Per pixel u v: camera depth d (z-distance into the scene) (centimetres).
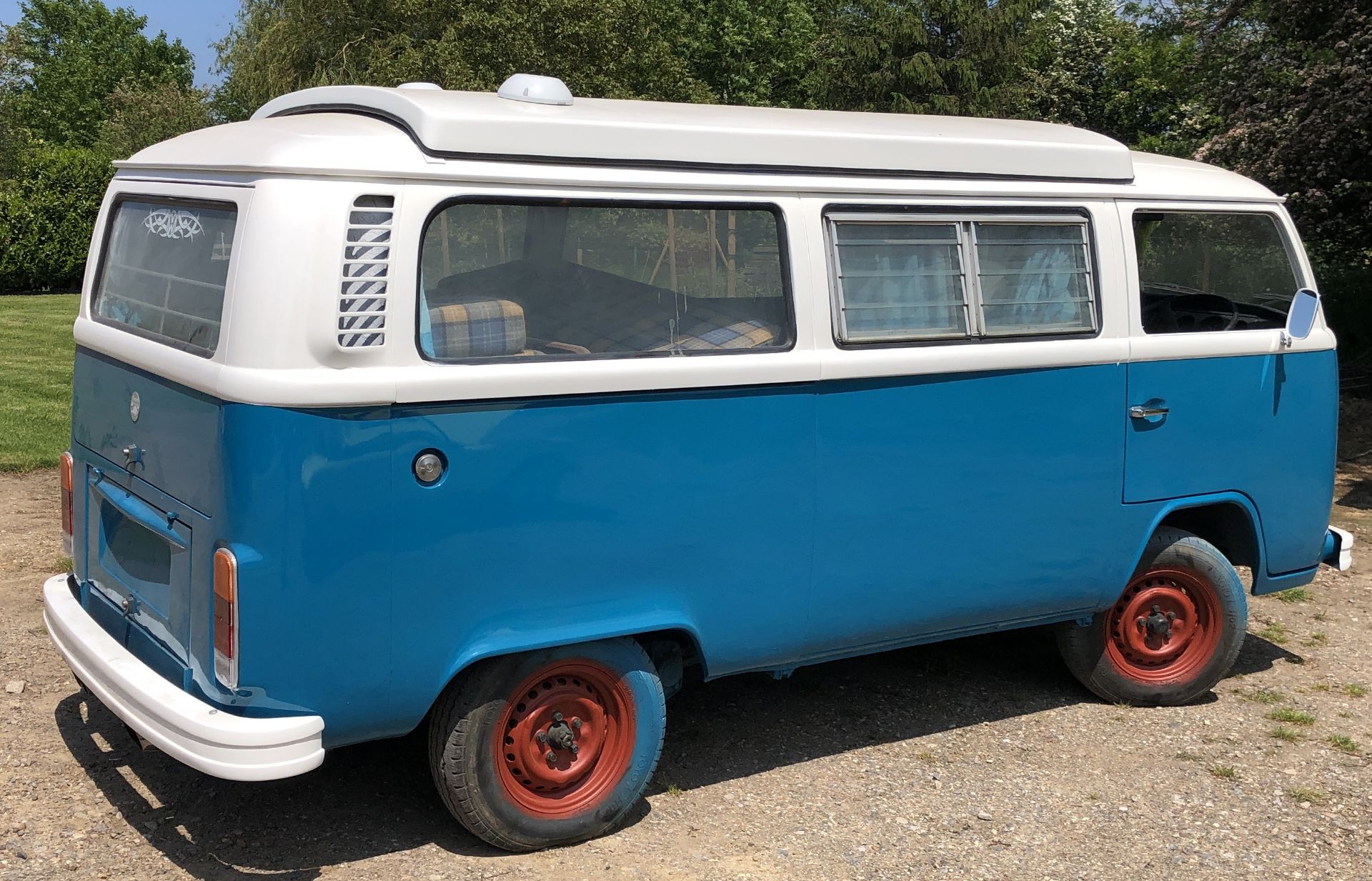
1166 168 535
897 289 446
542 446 374
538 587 380
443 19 2547
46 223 2936
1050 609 506
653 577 402
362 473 346
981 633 496
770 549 425
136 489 397
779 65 4181
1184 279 530
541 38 2541
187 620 361
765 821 429
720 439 408
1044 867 404
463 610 368
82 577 450
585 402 381
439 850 397
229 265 344
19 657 547
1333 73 1356
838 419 432
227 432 335
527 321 374
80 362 452
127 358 397
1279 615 698
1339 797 465
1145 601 544
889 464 446
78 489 452
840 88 3412
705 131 407
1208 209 530
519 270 374
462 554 365
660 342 399
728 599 420
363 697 356
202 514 350
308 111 426
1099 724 531
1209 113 1823
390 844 400
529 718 391
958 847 414
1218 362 527
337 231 340
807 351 423
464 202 362
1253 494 548
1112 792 463
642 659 410
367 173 346
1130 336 502
